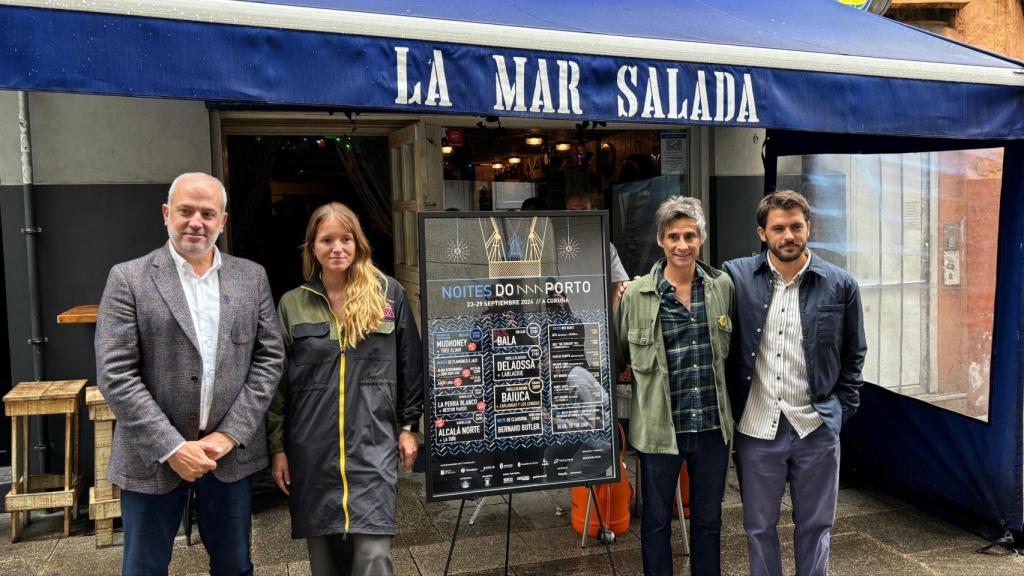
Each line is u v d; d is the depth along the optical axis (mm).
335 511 2729
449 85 2736
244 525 2719
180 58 2404
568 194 5914
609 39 2951
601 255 3168
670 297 3115
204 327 2598
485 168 5648
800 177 5105
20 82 2244
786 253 2998
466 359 3018
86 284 4383
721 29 3609
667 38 3127
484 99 2785
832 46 3559
